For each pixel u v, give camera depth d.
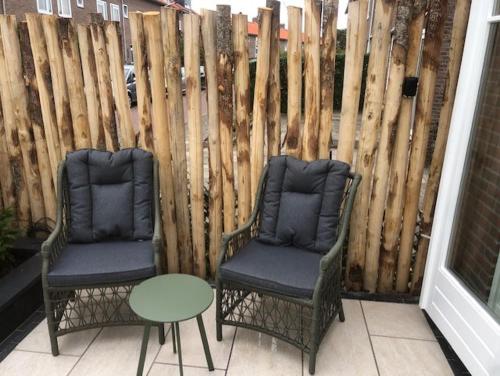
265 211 2.37
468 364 1.93
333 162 2.25
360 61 2.22
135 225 2.39
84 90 2.58
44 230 2.97
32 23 2.45
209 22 2.29
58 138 2.71
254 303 2.36
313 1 2.17
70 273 1.99
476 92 1.97
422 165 2.39
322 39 2.24
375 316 2.43
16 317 2.31
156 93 2.45
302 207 2.27
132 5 20.05
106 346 2.17
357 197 2.46
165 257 2.82
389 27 2.13
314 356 1.94
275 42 2.29
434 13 2.10
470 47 1.96
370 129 2.33
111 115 2.56
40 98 2.61
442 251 2.21
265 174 2.38
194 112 2.47
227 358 2.09
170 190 2.65
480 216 2.09
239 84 2.38
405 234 2.54
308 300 1.89
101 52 2.43
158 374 1.98
